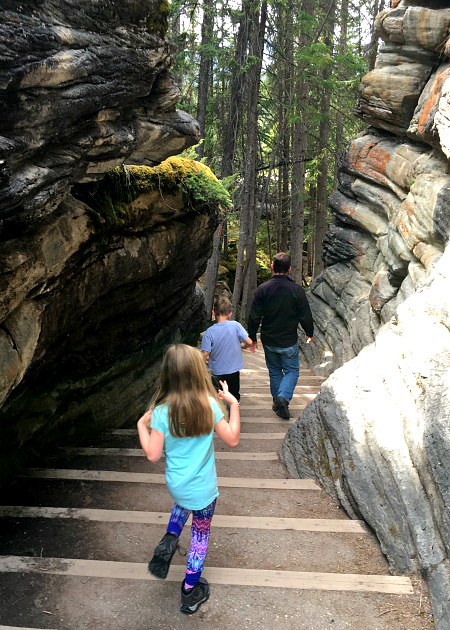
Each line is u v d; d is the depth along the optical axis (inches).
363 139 301.6
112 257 180.5
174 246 229.3
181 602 102.7
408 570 112.5
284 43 474.6
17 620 99.1
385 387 150.3
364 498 134.1
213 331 198.7
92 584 110.6
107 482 164.2
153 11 131.3
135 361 248.2
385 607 102.9
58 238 141.3
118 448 195.5
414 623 98.4
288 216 674.8
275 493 156.6
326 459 161.2
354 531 132.6
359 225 308.2
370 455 138.9
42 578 111.9
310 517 143.3
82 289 166.7
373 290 268.7
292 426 187.0
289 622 99.5
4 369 126.4
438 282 155.2
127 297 214.7
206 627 98.2
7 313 125.9
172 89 151.6
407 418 132.4
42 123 108.0
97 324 203.3
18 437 164.6
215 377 199.5
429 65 256.2
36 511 142.3
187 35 443.5
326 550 125.4
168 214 218.8
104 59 117.9
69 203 150.9
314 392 268.7
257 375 331.6
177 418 98.4
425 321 147.8
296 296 213.5
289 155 616.1
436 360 131.8
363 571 117.0
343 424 155.1
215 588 109.5
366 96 275.6
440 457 108.8
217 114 492.7
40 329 139.6
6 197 100.3
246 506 149.3
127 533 133.4
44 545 127.0
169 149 175.5
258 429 216.2
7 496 152.5
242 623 99.3
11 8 97.3
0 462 156.2
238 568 117.3
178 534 106.0
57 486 160.2
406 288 231.3
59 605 103.7
